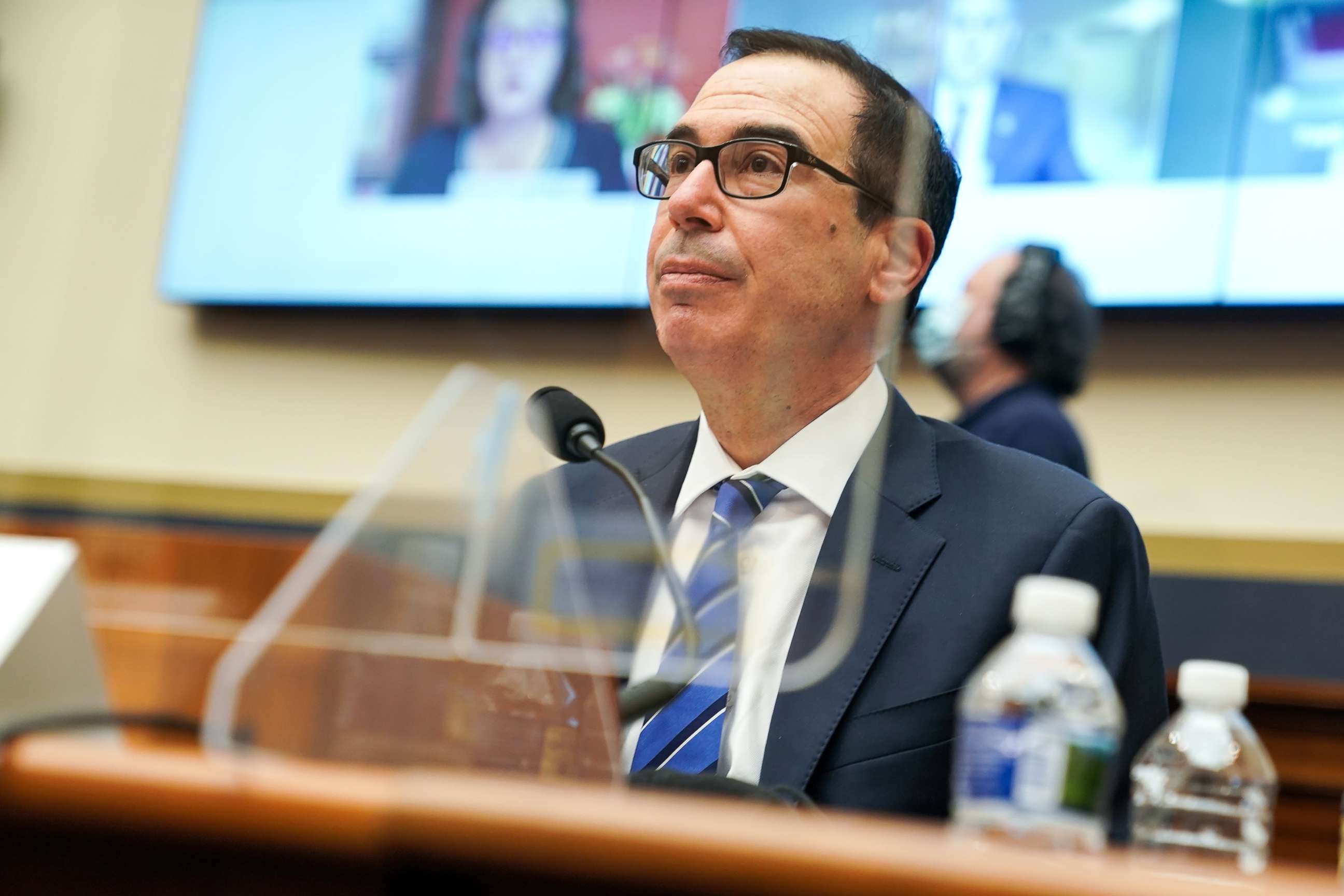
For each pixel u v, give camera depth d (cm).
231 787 85
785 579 138
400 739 106
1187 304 402
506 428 116
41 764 87
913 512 169
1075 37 409
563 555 123
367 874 85
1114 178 406
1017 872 74
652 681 127
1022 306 323
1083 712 114
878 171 149
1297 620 367
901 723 154
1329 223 391
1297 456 402
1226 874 87
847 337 144
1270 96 397
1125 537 175
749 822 78
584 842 79
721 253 142
